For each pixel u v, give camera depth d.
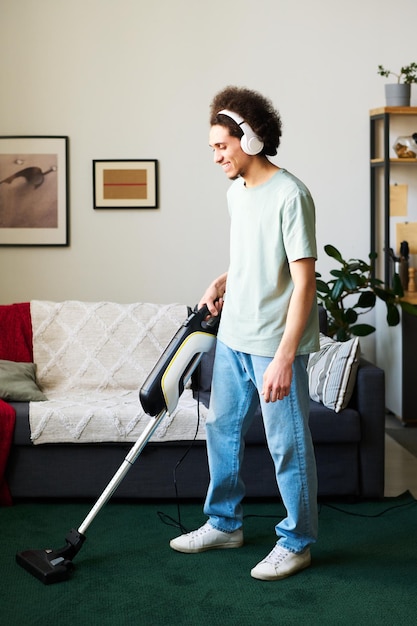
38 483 3.25
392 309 4.55
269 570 2.55
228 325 2.61
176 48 4.88
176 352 2.63
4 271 4.95
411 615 2.33
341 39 4.93
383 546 2.84
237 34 4.88
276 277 2.49
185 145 4.92
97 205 4.92
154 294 5.00
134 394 3.63
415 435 4.49
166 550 2.79
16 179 4.89
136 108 4.89
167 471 3.25
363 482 3.29
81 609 2.36
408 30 4.95
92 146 4.91
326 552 2.79
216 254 4.99
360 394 3.27
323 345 3.55
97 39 4.86
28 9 4.83
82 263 4.96
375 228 5.05
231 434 2.69
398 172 5.04
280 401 2.52
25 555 2.65
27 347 3.76
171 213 4.96
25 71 4.86
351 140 4.98
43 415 3.22
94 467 3.26
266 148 2.52
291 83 4.93
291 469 2.55
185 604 2.40
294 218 2.42
